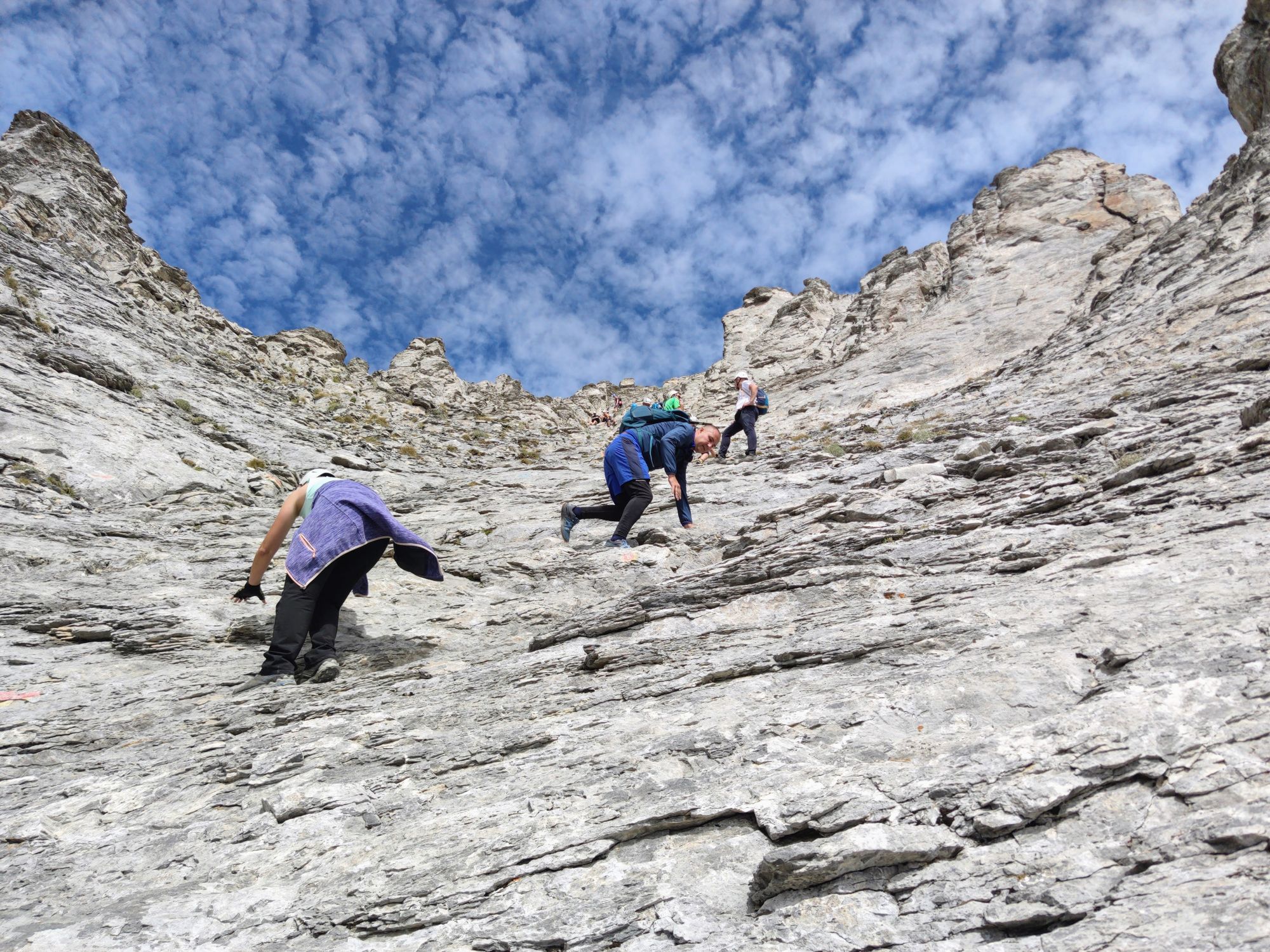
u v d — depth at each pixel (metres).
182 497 12.30
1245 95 22.89
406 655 6.58
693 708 4.35
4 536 8.92
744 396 17.19
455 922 3.01
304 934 3.06
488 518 11.91
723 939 2.73
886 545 6.36
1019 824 2.86
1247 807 2.64
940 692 3.84
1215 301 13.55
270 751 4.61
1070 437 8.25
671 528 9.26
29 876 3.64
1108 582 4.58
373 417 26.31
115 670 6.41
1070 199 32.00
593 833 3.33
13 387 12.62
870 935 2.62
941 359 25.38
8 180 27.88
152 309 25.19
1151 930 2.35
